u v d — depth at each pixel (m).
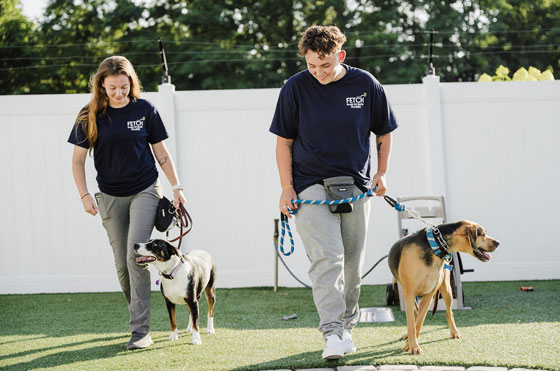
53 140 7.71
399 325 5.42
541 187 7.86
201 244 7.82
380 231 7.82
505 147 7.87
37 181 7.70
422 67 18.59
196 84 18.64
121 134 4.77
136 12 19.16
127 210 4.98
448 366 4.03
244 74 18.25
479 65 19.44
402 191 7.88
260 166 7.85
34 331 5.52
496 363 4.02
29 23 20.00
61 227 7.72
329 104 4.07
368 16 19.28
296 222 4.16
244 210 7.84
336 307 4.02
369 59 18.38
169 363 4.30
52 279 7.70
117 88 4.68
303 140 4.14
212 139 7.84
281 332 5.24
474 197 7.88
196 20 18.81
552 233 7.86
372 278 7.87
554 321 5.32
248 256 7.85
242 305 6.64
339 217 4.17
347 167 4.12
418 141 7.87
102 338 5.19
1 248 7.69
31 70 19.31
